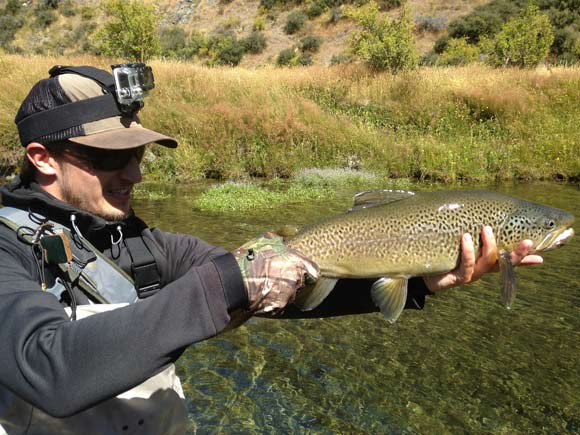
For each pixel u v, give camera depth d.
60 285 1.73
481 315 5.50
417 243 2.42
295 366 4.40
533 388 4.14
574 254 7.55
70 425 1.73
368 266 2.39
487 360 4.57
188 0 54.41
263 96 17.75
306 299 2.29
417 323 5.29
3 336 1.32
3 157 14.29
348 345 4.80
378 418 3.70
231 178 14.78
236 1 52.91
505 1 44.09
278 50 47.50
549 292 6.15
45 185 1.84
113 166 1.82
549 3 42.69
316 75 20.72
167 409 1.95
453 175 14.45
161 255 2.08
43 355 1.27
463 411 3.81
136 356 1.26
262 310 1.44
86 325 1.28
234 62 47.25
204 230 8.78
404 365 4.45
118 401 1.81
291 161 15.22
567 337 5.00
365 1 47.44
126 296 1.90
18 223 1.72
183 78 18.92
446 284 2.50
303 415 3.71
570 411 3.83
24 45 52.47
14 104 15.39
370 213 2.47
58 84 1.78
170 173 14.50
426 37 43.88
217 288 1.36
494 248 2.42
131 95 1.80
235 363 4.43
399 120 17.75
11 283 1.48
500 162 15.10
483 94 17.75
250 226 9.09
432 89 18.78
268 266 1.44
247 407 3.79
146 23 26.59
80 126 1.75
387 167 15.23
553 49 39.19
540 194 12.50
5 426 1.68
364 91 19.17
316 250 2.39
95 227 1.84
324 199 11.72
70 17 54.94
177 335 1.30
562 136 15.82
